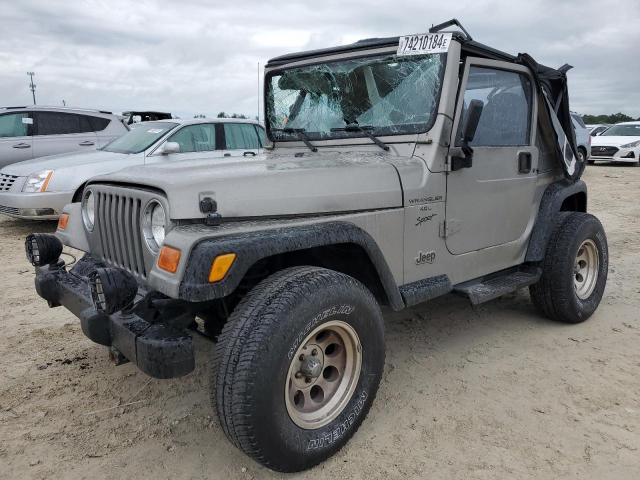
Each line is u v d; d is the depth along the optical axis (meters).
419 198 3.07
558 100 4.34
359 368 2.65
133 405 3.14
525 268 4.12
